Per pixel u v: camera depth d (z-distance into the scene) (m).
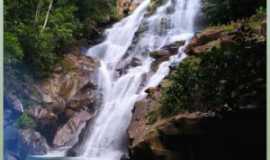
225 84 7.00
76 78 13.33
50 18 14.05
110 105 13.31
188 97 7.88
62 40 14.19
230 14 11.23
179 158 7.63
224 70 7.09
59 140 12.08
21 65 11.83
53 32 13.82
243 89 6.74
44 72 12.66
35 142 11.17
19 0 12.90
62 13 14.69
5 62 11.24
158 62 13.41
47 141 11.84
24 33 12.44
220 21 11.77
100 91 13.82
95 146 12.39
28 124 11.12
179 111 8.12
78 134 12.52
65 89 12.87
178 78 8.33
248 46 6.89
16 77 11.52
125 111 12.79
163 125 7.93
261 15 8.46
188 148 7.57
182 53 13.10
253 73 6.68
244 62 6.84
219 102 7.07
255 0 10.42
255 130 6.63
